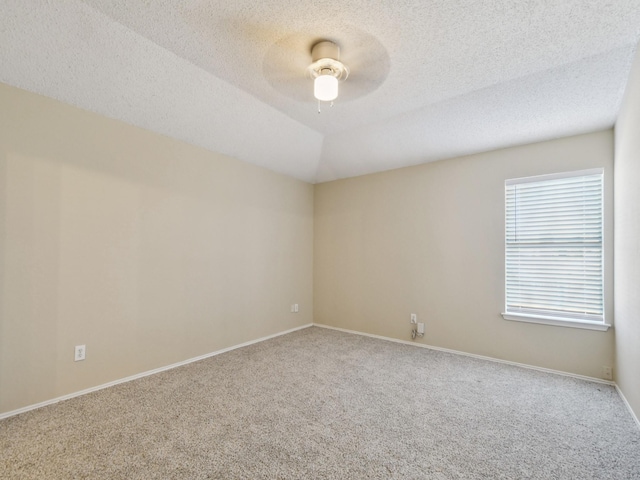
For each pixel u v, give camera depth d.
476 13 1.72
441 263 3.65
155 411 2.18
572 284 2.92
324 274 4.70
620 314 2.46
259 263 3.96
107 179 2.59
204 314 3.32
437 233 3.69
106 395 2.41
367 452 1.75
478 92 2.57
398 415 2.16
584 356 2.81
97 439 1.85
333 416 2.14
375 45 2.00
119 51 2.09
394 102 2.78
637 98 1.93
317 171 4.46
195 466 1.63
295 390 2.54
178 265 3.09
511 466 1.65
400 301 3.95
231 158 3.63
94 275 2.50
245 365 3.09
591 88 2.34
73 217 2.39
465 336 3.46
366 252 4.27
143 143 2.83
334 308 4.57
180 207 3.11
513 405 2.30
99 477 1.54
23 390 2.15
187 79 2.44
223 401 2.34
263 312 4.01
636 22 1.75
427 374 2.88
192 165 3.23
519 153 3.21
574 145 2.92
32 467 1.60
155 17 1.82
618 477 1.57
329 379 2.76
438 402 2.35
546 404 2.32
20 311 2.14
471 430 1.98
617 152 2.56
